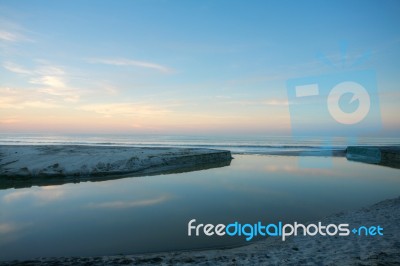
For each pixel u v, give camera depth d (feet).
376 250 23.21
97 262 24.63
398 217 33.58
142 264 23.88
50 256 29.01
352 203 49.60
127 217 42.78
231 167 111.34
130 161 102.63
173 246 30.83
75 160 99.71
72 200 55.06
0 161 96.22
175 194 59.16
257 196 55.93
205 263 23.48
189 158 121.60
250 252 27.17
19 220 41.88
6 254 29.63
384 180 75.36
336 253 23.61
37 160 98.37
